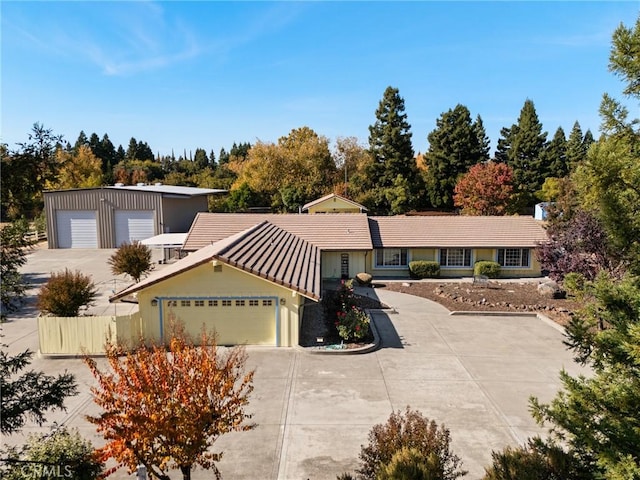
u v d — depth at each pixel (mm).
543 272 29734
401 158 62219
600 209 6871
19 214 6469
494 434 10578
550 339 17438
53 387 6797
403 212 58594
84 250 38531
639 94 6547
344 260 29016
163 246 30219
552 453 7039
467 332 18297
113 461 9602
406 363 14906
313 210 44344
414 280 28828
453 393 12703
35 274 29109
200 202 49125
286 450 9945
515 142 63312
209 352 9086
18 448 9172
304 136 67562
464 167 61969
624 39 6266
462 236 29875
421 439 7805
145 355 7410
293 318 16281
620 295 6707
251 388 8500
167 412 6859
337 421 11148
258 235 22797
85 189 39000
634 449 6168
